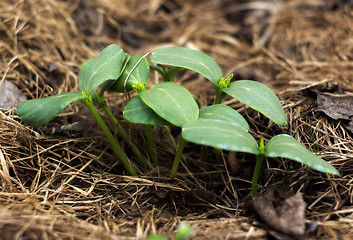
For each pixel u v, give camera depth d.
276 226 0.34
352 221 0.35
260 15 0.64
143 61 0.39
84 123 0.42
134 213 0.37
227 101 0.45
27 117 0.37
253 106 0.37
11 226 0.33
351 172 0.38
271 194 0.37
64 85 0.46
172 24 0.64
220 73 0.39
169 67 0.48
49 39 0.48
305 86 0.44
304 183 0.38
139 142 0.43
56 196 0.37
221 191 0.40
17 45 0.46
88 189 0.38
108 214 0.37
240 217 0.36
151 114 0.36
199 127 0.35
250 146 0.34
